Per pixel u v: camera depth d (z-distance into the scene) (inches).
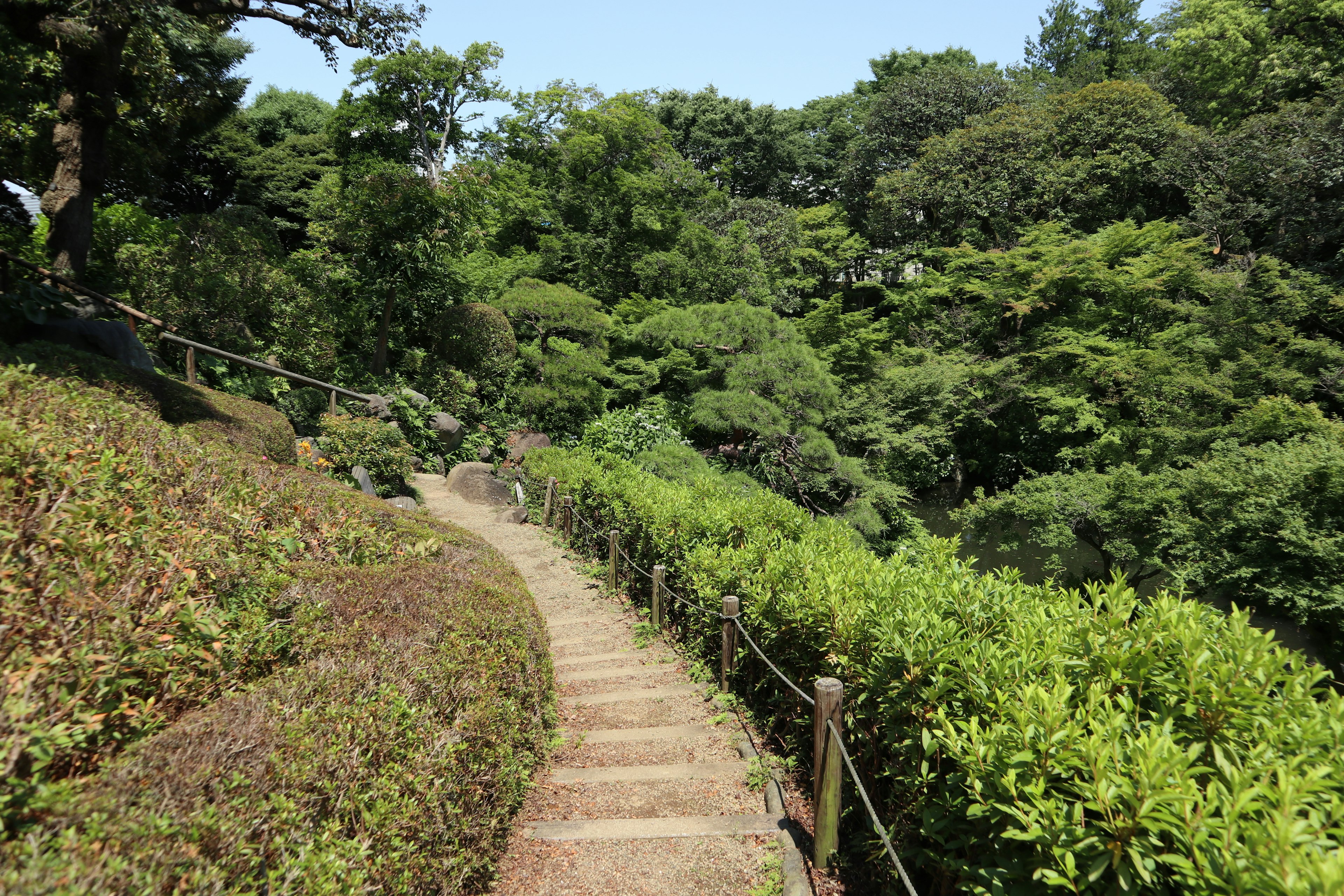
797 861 130.8
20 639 98.7
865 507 630.5
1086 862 80.7
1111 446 781.3
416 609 156.3
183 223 594.9
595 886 127.4
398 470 487.8
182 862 69.3
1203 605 102.5
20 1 352.5
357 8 438.0
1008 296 1005.8
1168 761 74.3
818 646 160.7
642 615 307.9
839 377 839.7
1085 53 1646.2
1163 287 884.0
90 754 91.8
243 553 151.0
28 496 125.0
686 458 601.0
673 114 1568.7
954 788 102.3
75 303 352.8
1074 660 100.6
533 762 166.1
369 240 668.1
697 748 184.5
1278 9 1124.5
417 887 103.0
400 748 108.8
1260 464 511.8
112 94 442.0
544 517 487.2
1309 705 85.4
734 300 727.7
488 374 759.7
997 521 668.7
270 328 588.7
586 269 999.0
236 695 107.5
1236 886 64.7
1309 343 740.7
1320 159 864.3
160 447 170.7
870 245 1471.5
